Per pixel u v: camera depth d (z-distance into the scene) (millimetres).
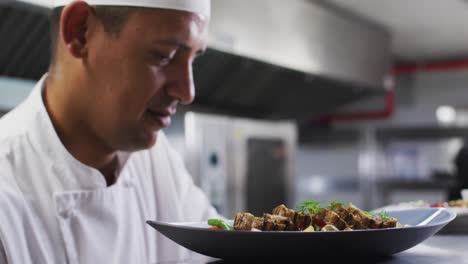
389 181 6754
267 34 3912
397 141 6746
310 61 4363
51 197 1104
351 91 5391
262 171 4652
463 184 4719
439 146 6574
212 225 852
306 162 7008
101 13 947
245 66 3982
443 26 5230
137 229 1268
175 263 750
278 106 5023
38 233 1075
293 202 5023
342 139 6910
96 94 999
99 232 1156
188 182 1435
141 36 922
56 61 1083
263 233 677
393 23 5164
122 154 1200
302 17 4277
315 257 709
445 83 6676
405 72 6836
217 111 4410
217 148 4133
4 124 1192
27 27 2625
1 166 1095
